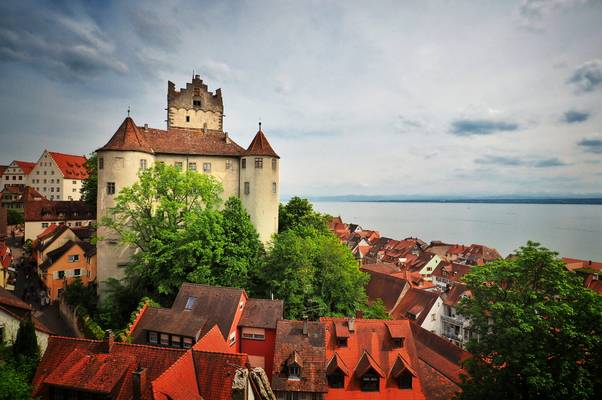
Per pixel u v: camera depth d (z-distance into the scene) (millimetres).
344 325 32250
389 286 62250
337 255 43312
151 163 49156
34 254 69875
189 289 34094
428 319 54688
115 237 45281
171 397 17906
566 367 20469
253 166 52219
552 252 24156
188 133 56031
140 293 41469
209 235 37781
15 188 108625
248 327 32750
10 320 26703
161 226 42406
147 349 21281
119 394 19516
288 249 39875
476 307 25062
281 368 28703
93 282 49219
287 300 38844
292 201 63000
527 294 23594
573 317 21828
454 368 35438
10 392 19062
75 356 21359
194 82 64188
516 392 21938
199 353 20984
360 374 29578
